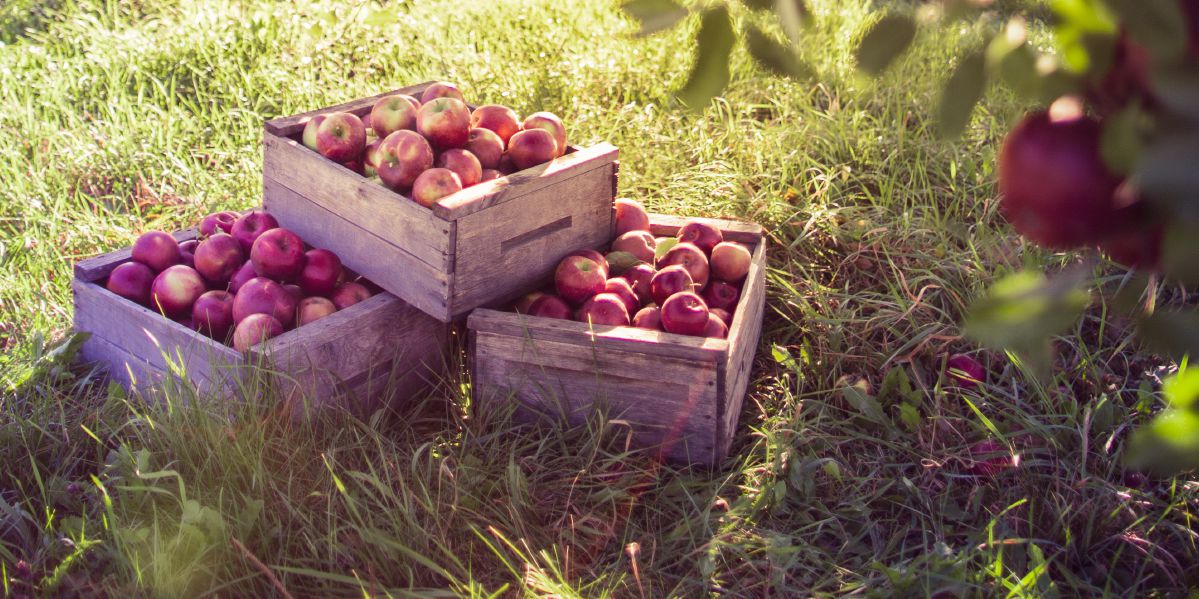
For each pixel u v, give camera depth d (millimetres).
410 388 3449
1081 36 668
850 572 2664
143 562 2527
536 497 2920
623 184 4531
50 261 3934
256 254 3285
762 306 3783
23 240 4012
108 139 4777
